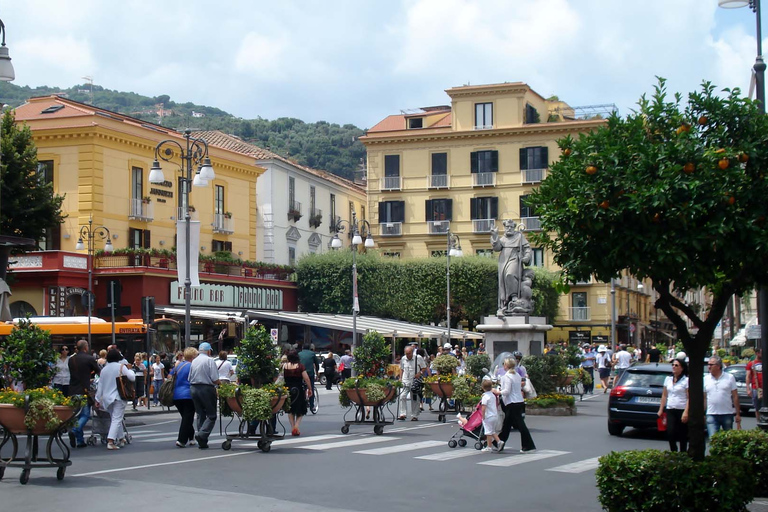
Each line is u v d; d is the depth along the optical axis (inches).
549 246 378.3
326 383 1482.5
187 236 1017.5
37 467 496.1
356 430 832.3
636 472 355.6
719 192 334.3
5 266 1050.7
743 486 355.3
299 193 2618.1
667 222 342.0
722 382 585.9
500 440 674.8
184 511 415.2
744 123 362.0
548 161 2566.4
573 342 2714.1
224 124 6520.7
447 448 690.2
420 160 2684.5
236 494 465.4
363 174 5393.7
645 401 776.9
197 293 1871.3
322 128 6530.5
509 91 2623.0
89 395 698.2
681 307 378.6
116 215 1847.9
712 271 347.6
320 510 425.4
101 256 1742.1
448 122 2783.0
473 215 2628.0
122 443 695.7
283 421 933.2
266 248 2428.6
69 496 454.6
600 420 957.2
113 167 1845.5
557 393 1064.2
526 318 1124.5
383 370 824.9
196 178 1039.6
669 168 336.2
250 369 685.3
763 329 565.3
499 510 436.1
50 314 1658.5
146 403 1242.0
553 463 609.3
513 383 674.2
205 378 672.4
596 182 347.3
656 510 350.3
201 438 667.4
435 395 938.7
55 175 1812.3
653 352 1214.3
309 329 2009.1
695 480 347.9
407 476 541.3
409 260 2303.2
